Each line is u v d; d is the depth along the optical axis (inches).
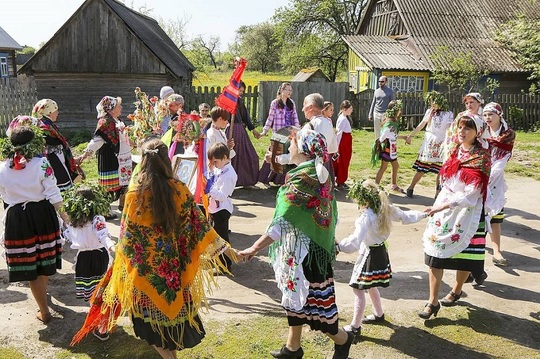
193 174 224.4
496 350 173.6
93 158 461.4
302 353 163.8
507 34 900.6
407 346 174.4
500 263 248.4
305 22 1461.6
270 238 149.6
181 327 141.2
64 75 683.4
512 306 205.8
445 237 187.3
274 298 209.2
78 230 183.2
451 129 197.0
